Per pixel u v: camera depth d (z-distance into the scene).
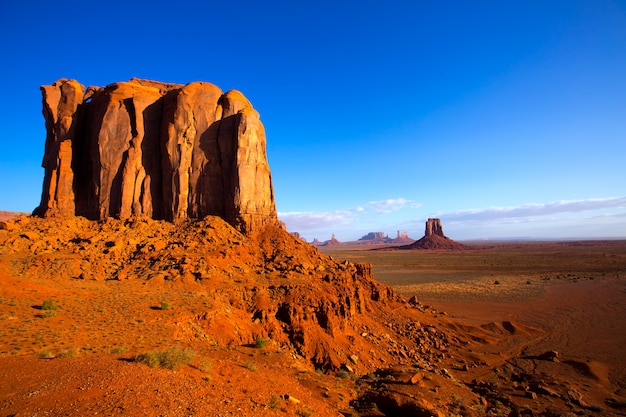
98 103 52.34
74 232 43.78
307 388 22.48
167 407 12.41
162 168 50.78
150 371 15.67
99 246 41.25
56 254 38.38
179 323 26.75
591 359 41.03
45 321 23.61
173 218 48.69
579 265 157.00
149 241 43.03
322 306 35.72
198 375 16.95
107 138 49.31
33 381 13.52
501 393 30.91
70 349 18.75
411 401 22.36
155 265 38.72
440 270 156.62
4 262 35.00
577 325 57.28
